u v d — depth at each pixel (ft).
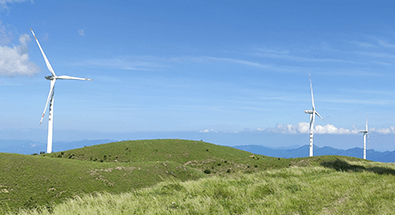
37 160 173.47
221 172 283.38
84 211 44.42
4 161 161.17
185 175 214.48
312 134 374.02
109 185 161.07
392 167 142.72
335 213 37.96
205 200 47.06
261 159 344.08
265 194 52.47
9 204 118.52
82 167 179.93
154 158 322.55
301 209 40.14
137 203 48.44
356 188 55.52
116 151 338.95
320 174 92.48
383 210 38.04
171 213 40.24
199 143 400.06
